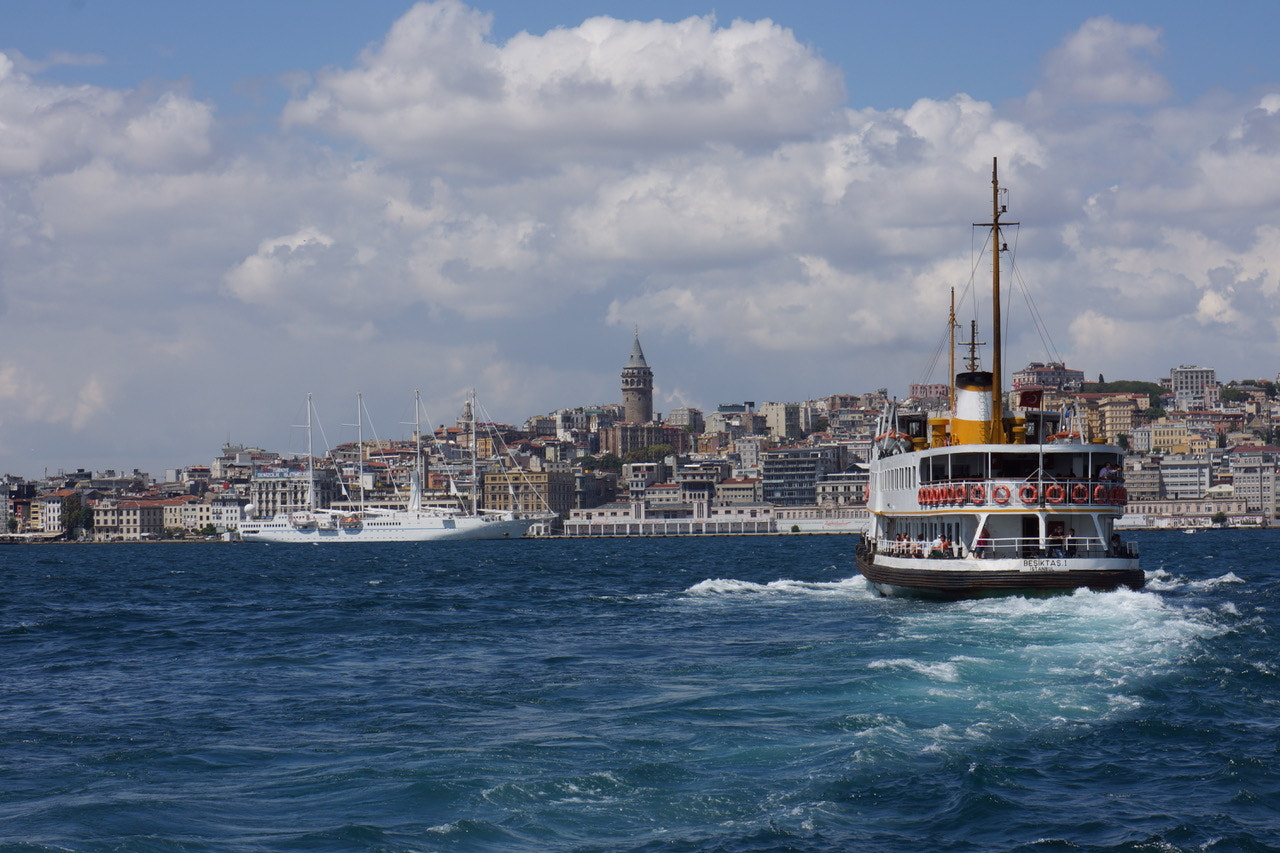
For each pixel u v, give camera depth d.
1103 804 37.62
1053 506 81.19
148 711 58.16
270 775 43.91
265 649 82.94
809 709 49.91
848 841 34.62
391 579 180.38
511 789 39.88
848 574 168.12
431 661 73.31
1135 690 51.81
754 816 36.69
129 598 145.25
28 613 121.56
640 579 163.62
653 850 34.34
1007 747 43.41
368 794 40.47
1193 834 35.03
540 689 59.91
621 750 44.88
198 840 36.19
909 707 49.19
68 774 45.12
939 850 33.97
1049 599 80.88
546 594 131.38
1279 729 45.91
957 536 86.56
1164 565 180.50
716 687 56.97
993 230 88.88
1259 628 69.94
